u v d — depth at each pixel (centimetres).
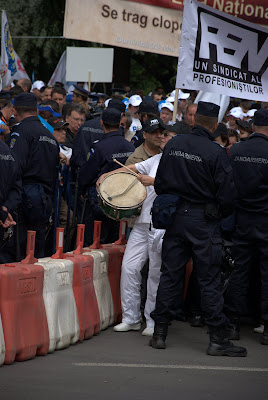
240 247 1050
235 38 1249
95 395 738
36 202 1038
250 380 820
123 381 795
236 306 1053
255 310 1107
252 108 1891
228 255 1005
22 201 1038
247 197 1034
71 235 1312
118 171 1047
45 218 1061
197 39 1216
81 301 980
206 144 935
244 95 1268
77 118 1383
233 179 992
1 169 910
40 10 3469
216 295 940
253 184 1027
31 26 3469
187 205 941
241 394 761
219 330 944
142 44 1794
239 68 1260
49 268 903
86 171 1180
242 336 1089
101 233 1229
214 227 945
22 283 853
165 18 1789
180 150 941
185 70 1218
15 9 3462
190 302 1144
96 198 1179
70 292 955
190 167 934
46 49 3466
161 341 970
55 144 1076
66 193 1270
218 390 773
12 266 866
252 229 1034
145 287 1174
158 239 1021
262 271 1034
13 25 3438
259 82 1280
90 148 1198
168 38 1795
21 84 1847
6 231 948
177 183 943
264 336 1034
